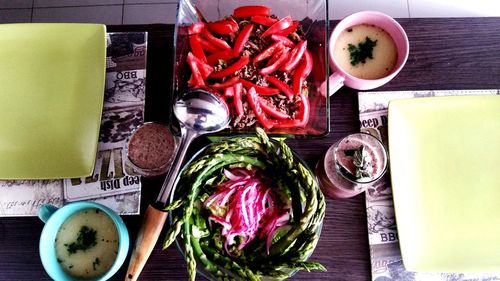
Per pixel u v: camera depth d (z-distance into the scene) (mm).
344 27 1013
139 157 913
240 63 955
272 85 965
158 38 1047
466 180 958
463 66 1040
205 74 957
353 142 896
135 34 1044
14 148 958
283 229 853
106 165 969
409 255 901
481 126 979
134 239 924
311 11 988
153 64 1030
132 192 950
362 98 1013
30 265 912
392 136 961
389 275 916
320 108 907
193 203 835
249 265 834
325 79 893
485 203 945
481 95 985
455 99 980
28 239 925
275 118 951
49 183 957
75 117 972
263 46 989
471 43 1053
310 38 996
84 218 870
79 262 852
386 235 937
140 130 932
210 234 852
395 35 1001
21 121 976
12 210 937
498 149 973
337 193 912
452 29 1061
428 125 981
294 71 978
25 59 1007
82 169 937
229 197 859
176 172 833
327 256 928
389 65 1007
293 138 946
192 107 875
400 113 979
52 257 828
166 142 923
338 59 1009
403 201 941
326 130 878
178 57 931
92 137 958
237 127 933
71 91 988
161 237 920
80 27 1007
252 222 845
